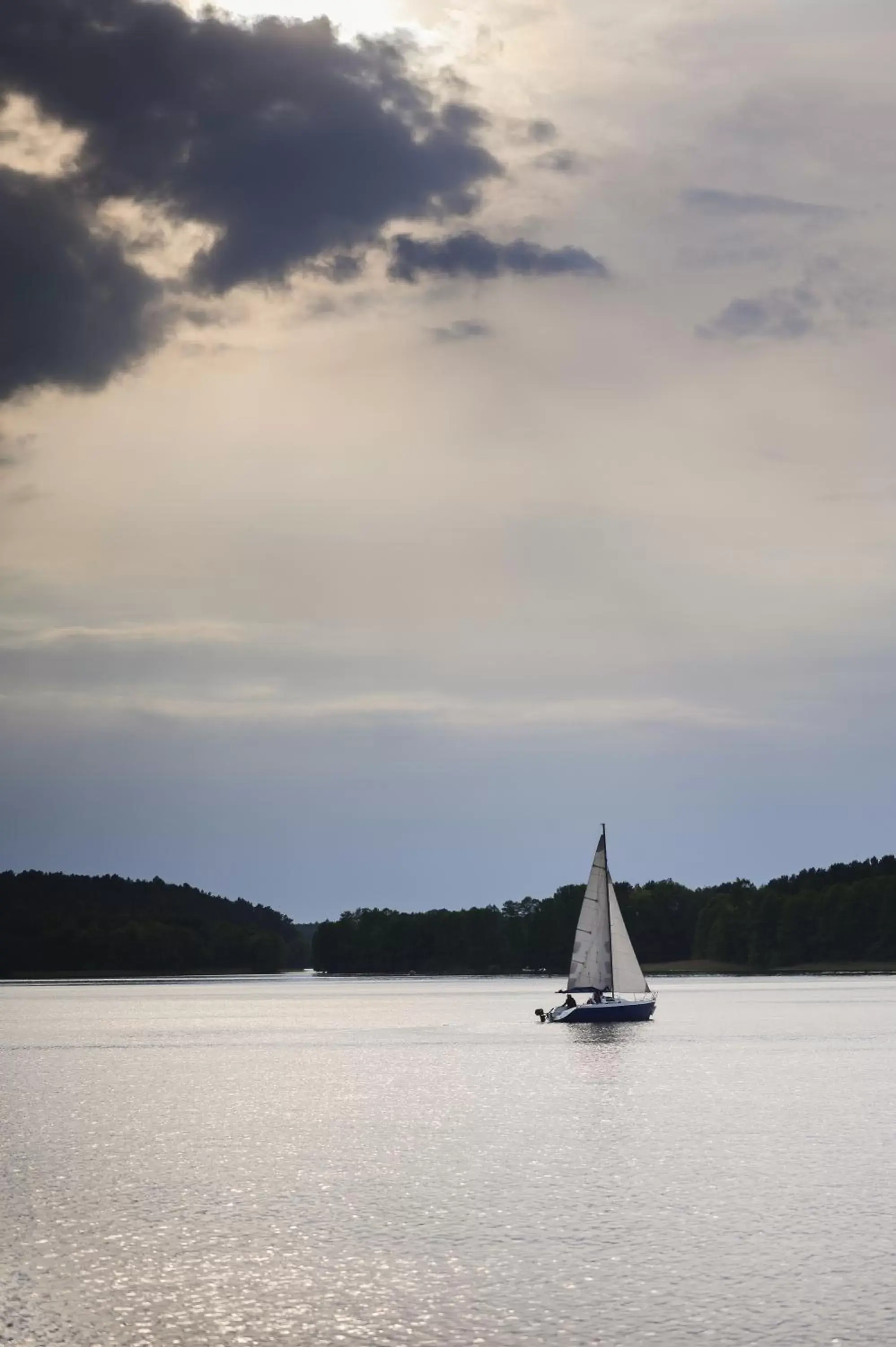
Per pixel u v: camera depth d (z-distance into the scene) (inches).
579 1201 2586.1
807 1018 7672.2
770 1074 4697.3
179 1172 2930.6
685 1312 1940.2
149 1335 1865.2
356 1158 3078.2
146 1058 5792.3
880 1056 5310.0
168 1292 2041.1
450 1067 5147.6
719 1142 3218.5
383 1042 6491.1
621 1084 4426.7
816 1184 2723.9
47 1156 3154.5
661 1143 3216.0
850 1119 3582.7
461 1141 3284.9
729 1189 2674.7
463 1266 2160.4
